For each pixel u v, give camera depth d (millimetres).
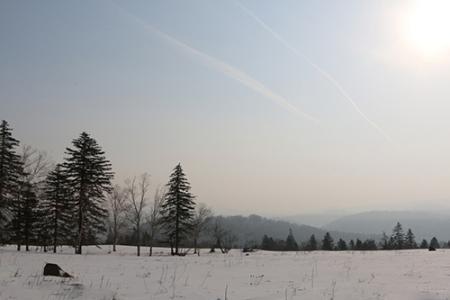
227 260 31453
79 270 19953
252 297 13711
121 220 63812
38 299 11758
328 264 26875
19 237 52156
